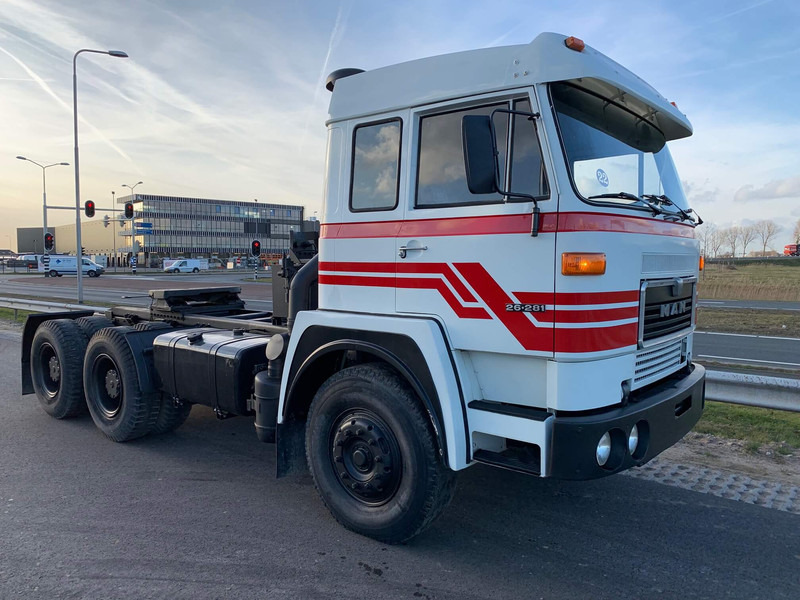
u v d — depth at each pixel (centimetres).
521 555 342
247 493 435
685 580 313
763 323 1573
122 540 358
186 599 295
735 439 537
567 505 411
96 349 561
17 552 342
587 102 325
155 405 543
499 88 314
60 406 616
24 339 675
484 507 410
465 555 343
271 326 510
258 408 425
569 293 291
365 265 371
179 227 10575
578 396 296
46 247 4284
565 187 292
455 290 329
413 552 346
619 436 307
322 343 380
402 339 338
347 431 363
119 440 546
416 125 347
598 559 337
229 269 7888
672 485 443
